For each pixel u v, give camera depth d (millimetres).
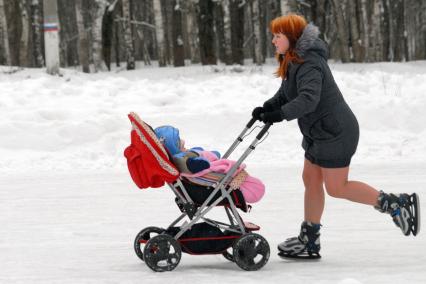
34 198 23828
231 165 14766
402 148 33156
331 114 14578
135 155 14273
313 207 15391
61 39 124375
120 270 14430
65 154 32656
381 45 95188
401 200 14766
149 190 25172
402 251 15906
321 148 14719
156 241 14156
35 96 39875
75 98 39500
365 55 94500
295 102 14180
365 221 19531
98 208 22078
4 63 85125
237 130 35062
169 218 20484
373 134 35094
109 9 92688
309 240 15352
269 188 24859
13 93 40250
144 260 14180
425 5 121688
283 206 21844
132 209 21875
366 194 14797
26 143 33156
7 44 85312
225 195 14555
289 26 14617
